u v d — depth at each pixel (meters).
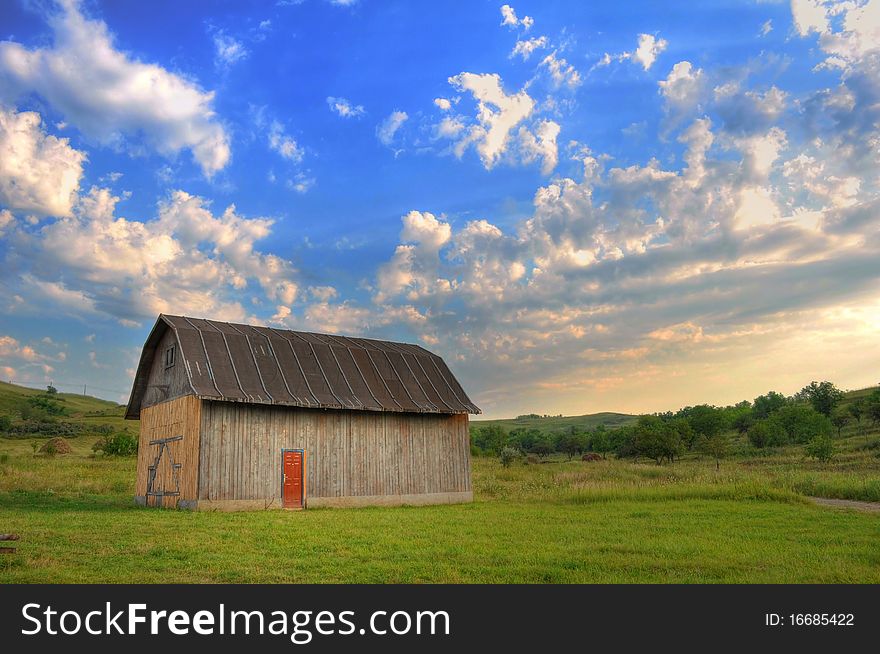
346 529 18.34
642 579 11.59
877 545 15.58
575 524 19.89
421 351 37.22
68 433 102.69
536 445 106.44
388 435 31.22
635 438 73.44
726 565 12.70
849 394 116.75
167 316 29.56
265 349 29.95
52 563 12.27
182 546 14.47
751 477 37.22
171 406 28.64
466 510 25.75
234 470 26.36
